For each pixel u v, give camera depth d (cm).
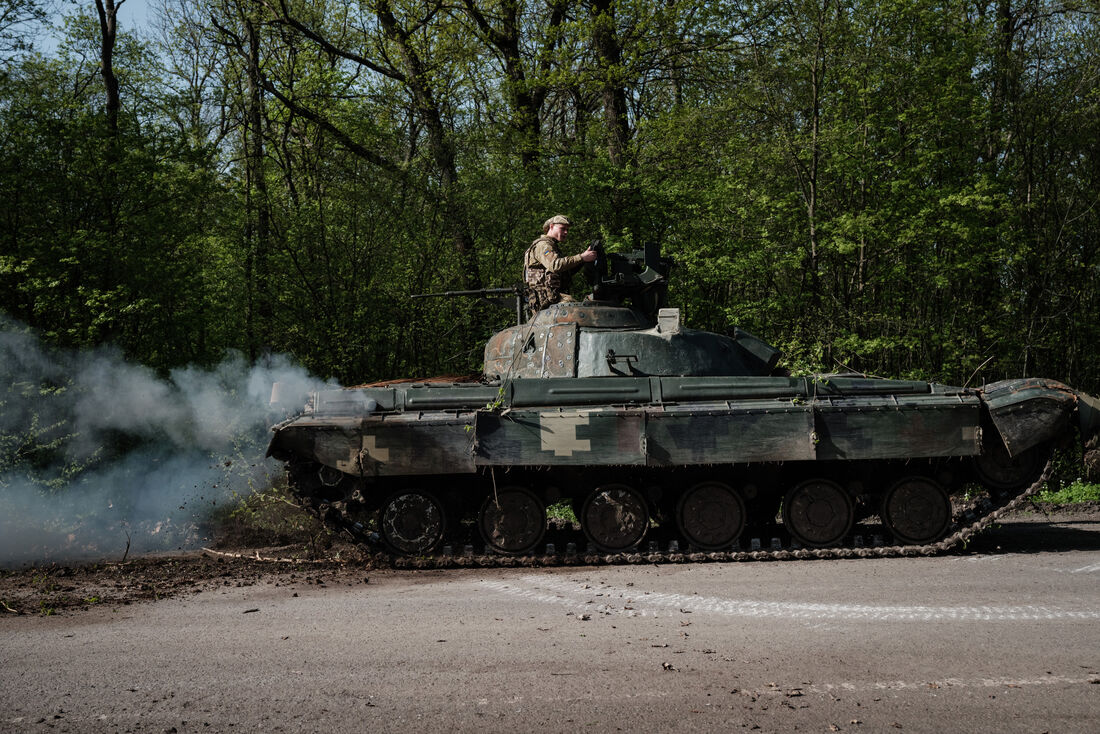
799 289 2003
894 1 1828
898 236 1878
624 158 2058
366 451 962
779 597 769
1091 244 2156
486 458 955
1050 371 2192
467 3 2145
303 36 2281
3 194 1473
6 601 810
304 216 1848
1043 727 449
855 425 970
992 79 2075
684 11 2100
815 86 1872
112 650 629
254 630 682
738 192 1930
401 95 2192
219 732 461
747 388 984
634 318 1102
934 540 1002
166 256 1563
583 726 460
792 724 459
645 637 640
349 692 521
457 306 1897
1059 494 1602
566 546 1003
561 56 2078
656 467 992
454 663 578
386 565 981
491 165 2020
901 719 463
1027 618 677
